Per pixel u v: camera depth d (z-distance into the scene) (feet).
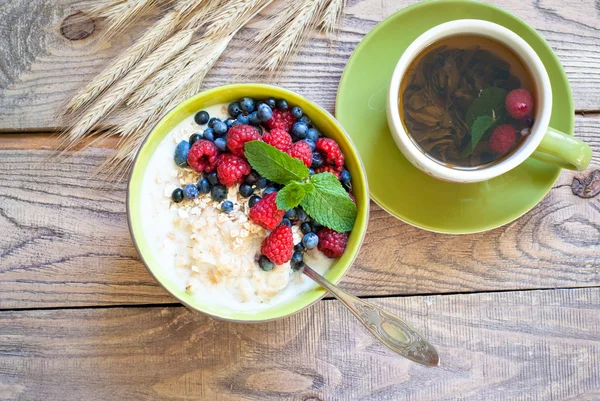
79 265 1.67
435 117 1.57
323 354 1.69
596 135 1.73
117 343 1.68
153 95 1.63
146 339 1.68
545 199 1.73
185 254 1.51
